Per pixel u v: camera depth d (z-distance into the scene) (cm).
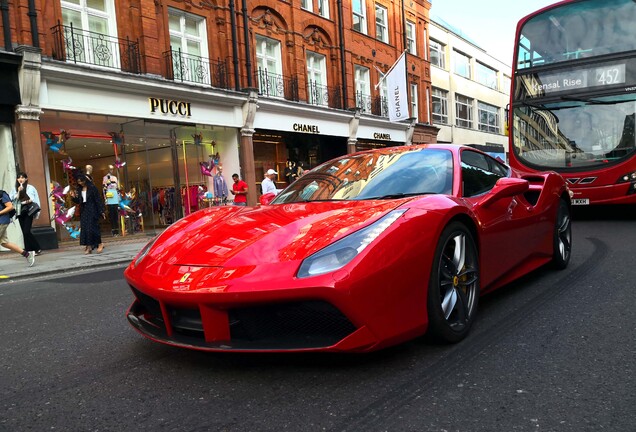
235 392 220
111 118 1213
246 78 1563
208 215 314
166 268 246
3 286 614
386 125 2262
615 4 916
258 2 1638
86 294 493
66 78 1080
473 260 290
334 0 1994
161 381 239
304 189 349
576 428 179
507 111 1013
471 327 302
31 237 874
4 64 988
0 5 1000
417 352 260
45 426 198
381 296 222
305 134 1861
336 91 1994
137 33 1270
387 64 2345
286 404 205
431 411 195
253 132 1568
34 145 1037
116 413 206
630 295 360
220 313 222
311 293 210
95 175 1213
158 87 1255
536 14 994
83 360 279
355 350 218
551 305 345
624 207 1110
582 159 918
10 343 326
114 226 1249
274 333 228
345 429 183
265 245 239
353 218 251
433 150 352
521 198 389
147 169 1326
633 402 198
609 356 248
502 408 196
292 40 1770
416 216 250
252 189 1559
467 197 314
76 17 1146
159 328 257
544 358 248
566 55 948
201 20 1462
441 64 3034
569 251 480
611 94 898
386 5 2369
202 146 1477
